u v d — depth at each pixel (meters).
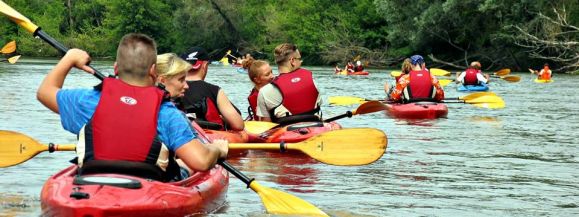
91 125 8.79
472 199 11.00
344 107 28.44
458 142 17.73
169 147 8.91
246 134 15.34
